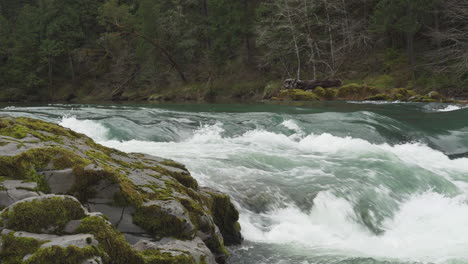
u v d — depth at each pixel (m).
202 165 7.78
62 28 52.84
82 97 48.94
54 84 53.09
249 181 7.09
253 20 39.88
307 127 12.52
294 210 6.38
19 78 50.41
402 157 10.24
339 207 6.45
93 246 3.22
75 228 3.38
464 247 5.39
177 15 44.44
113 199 4.10
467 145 11.80
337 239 5.70
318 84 28.69
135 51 46.53
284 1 36.22
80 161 4.21
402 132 12.50
